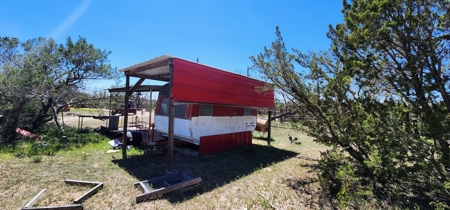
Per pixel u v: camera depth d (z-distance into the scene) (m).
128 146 7.25
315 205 3.62
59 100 9.93
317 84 4.58
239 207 3.49
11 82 7.16
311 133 4.86
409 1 2.77
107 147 7.32
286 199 3.83
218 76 6.62
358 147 3.99
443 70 3.03
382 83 3.32
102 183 4.04
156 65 5.62
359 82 3.68
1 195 3.52
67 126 10.85
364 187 3.62
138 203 3.47
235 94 7.34
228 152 7.52
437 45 2.91
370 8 3.00
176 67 5.25
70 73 9.32
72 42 9.73
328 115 4.46
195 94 5.73
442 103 2.86
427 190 3.79
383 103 3.36
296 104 5.07
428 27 2.86
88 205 3.33
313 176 5.11
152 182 4.24
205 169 5.50
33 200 3.27
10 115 7.67
